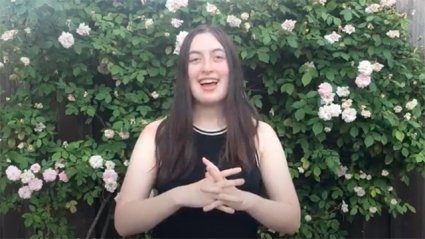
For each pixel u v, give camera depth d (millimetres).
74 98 2367
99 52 2383
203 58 1491
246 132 1501
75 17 2361
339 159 2402
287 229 1456
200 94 1490
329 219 2469
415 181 2688
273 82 2449
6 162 2277
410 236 2727
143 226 1406
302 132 2381
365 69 2225
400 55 2465
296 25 2385
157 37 2379
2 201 2385
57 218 2391
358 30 2385
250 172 1482
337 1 2434
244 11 2377
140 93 2385
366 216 2416
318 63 2365
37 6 2180
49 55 2391
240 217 1478
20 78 2373
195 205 1360
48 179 2211
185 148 1479
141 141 1534
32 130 2346
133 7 2465
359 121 2355
